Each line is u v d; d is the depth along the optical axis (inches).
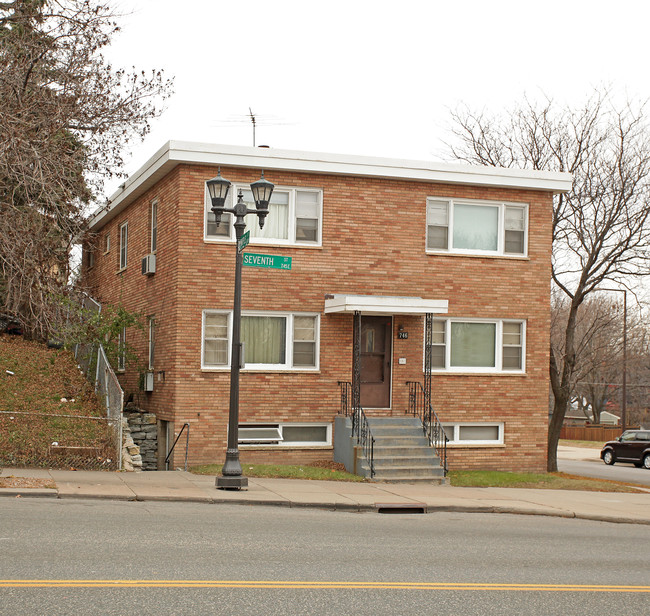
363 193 832.3
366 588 323.3
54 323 858.1
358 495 624.7
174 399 776.9
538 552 439.2
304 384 810.2
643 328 1995.6
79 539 383.6
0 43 804.6
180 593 296.5
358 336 779.4
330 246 820.6
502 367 872.9
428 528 504.1
